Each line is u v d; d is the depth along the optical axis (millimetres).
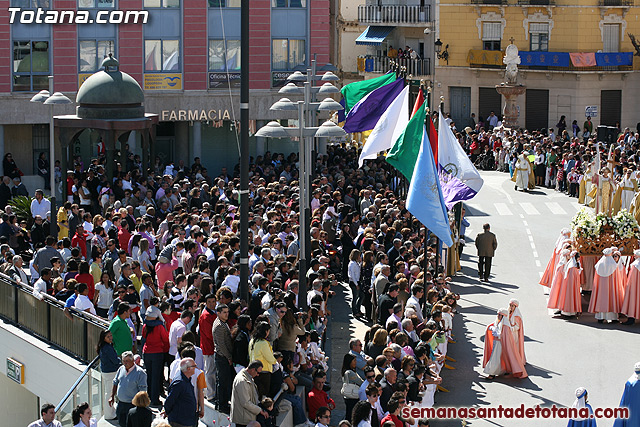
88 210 31547
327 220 27641
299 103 20406
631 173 37344
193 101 41844
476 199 41719
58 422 15969
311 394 17172
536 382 21078
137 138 41812
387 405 16438
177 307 18156
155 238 24656
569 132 59844
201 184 31344
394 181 35031
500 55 59875
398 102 27328
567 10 59719
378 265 22609
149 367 16781
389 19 60375
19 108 40844
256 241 22656
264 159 39094
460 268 31109
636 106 60156
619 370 21875
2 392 24188
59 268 21328
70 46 41031
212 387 16547
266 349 15594
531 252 33281
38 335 20953
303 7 42156
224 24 41719
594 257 27125
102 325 18172
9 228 25500
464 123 61781
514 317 21250
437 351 20531
